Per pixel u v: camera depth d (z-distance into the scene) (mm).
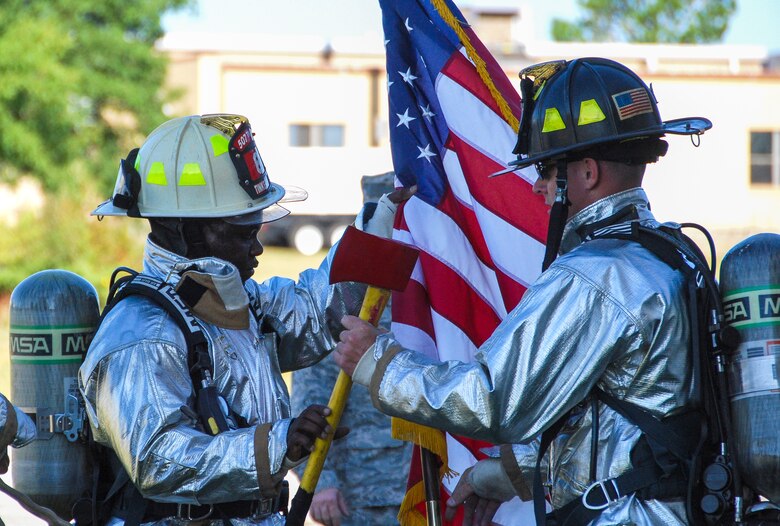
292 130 49406
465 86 6773
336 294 6230
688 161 47188
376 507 7520
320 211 47250
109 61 36438
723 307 5031
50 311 5996
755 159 47156
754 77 46875
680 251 5113
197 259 5625
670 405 4949
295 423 5199
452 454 6430
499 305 6586
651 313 4891
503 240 6625
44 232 34938
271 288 6219
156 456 5121
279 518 5777
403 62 6812
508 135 6727
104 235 35531
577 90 5234
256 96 49094
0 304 31531
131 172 5676
